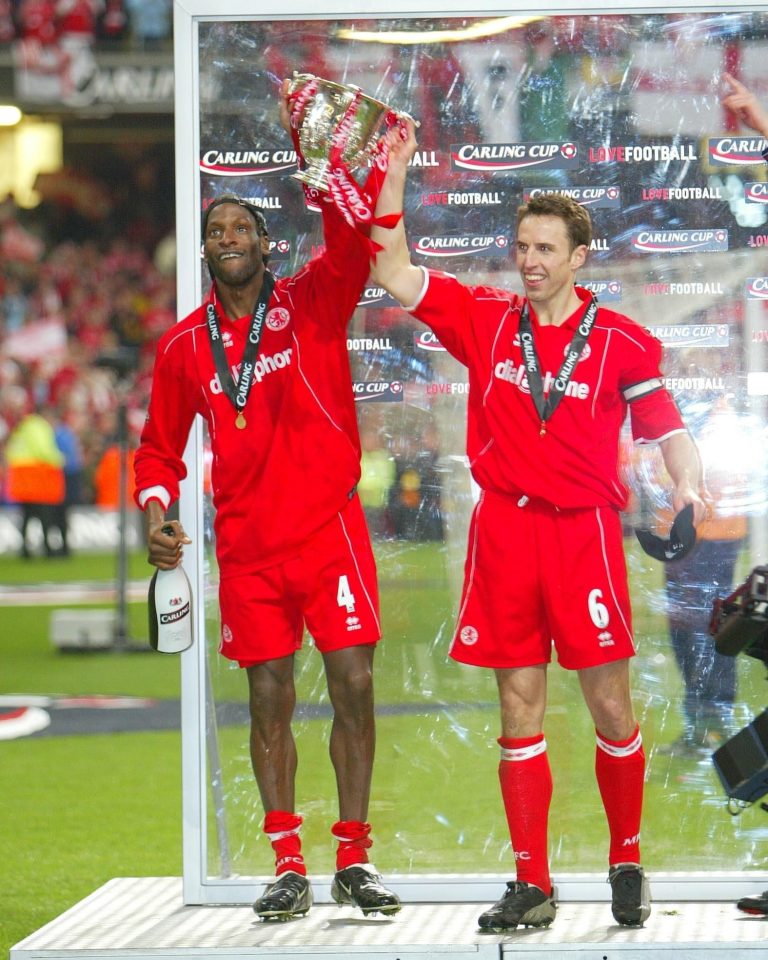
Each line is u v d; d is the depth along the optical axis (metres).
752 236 13.25
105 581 53.56
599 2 13.21
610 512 11.73
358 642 11.85
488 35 13.33
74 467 69.31
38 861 16.36
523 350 11.60
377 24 13.38
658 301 13.33
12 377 74.06
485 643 11.66
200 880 13.05
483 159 13.36
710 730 13.28
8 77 60.38
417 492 13.52
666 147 13.27
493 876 13.17
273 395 12.03
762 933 11.30
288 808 12.22
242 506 12.05
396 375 13.52
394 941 11.22
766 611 11.16
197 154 13.41
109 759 22.73
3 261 77.94
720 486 13.34
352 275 11.86
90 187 80.88
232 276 11.91
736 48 13.20
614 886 11.66
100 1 60.28
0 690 30.03
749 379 13.30
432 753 13.45
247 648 12.06
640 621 13.38
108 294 79.12
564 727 13.34
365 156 11.49
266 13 13.30
